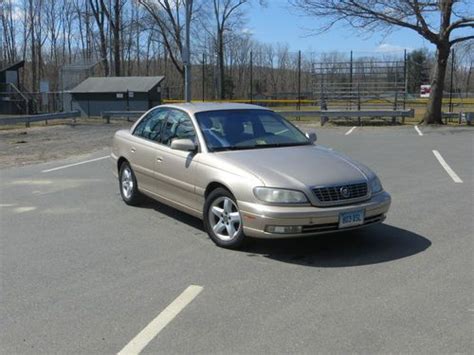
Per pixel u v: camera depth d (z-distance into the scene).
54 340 3.83
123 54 53.25
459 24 22.58
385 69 26.73
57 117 25.48
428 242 6.08
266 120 7.12
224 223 5.92
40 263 5.53
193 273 5.16
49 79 54.12
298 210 5.32
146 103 31.08
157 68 64.25
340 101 29.09
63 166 12.45
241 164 5.84
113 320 4.14
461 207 7.80
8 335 3.92
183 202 6.65
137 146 7.71
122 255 5.75
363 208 5.57
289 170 5.66
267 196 5.40
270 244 6.03
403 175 10.62
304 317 4.13
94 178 10.66
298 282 4.88
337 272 5.13
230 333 3.89
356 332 3.88
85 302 4.50
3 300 4.57
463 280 4.88
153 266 5.38
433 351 3.59
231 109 7.11
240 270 5.22
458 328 3.92
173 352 3.63
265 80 61.25
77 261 5.58
